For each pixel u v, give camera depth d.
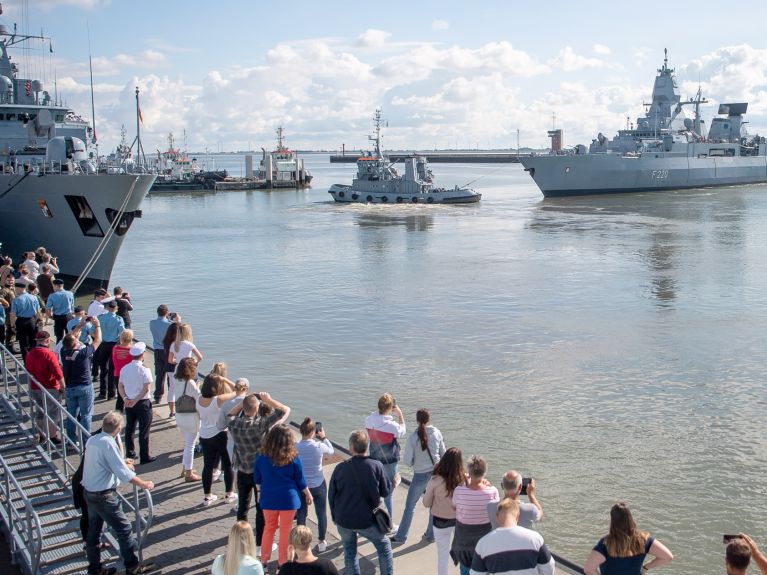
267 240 63.34
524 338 27.86
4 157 37.41
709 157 108.50
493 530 6.75
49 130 39.09
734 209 80.31
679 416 19.41
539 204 94.75
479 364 24.50
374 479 7.96
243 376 23.56
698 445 17.44
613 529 6.53
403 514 9.84
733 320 30.38
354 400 21.03
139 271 47.22
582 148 104.56
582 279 40.94
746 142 119.19
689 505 14.41
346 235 66.25
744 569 6.12
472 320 31.19
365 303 35.44
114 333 14.66
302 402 20.92
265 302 36.19
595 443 17.59
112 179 31.14
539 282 40.28
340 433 18.48
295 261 50.72
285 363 25.00
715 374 23.06
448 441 17.86
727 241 55.66
